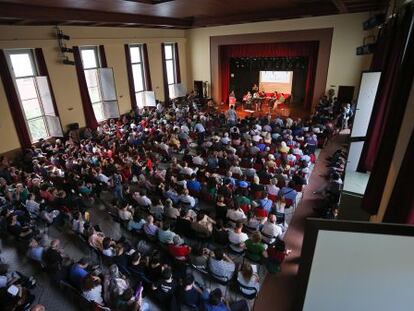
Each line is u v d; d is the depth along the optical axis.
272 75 16.98
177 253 4.41
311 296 1.27
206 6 9.85
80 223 5.34
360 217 5.45
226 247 4.93
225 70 17.05
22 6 7.61
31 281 4.54
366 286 1.21
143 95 15.29
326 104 13.20
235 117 13.15
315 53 13.96
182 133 10.34
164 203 5.98
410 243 1.11
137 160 8.21
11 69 9.68
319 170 8.56
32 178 7.37
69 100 11.61
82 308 3.89
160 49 15.70
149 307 4.14
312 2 10.59
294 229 5.86
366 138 6.06
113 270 4.02
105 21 10.10
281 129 11.03
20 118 9.92
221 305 3.35
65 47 10.87
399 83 3.32
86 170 7.45
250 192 6.25
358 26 12.27
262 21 14.19
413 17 4.21
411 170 2.29
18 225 5.29
